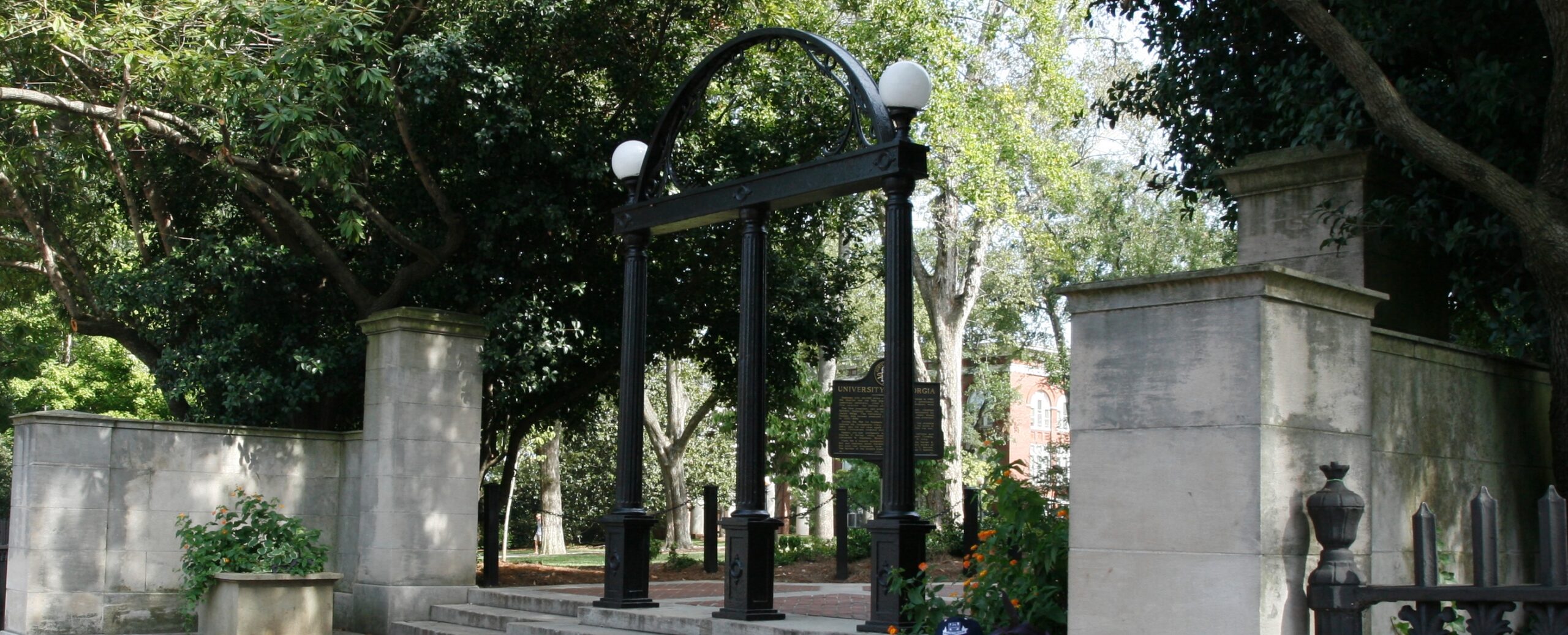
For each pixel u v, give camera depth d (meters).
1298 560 5.26
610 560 10.36
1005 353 35.25
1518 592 4.80
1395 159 8.18
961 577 13.22
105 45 12.28
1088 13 11.11
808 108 14.63
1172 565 5.36
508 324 13.24
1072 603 5.70
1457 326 10.65
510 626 10.36
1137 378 5.61
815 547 18.55
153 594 12.05
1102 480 5.68
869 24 18.47
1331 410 5.59
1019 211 26.70
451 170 13.91
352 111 13.27
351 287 14.03
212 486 12.48
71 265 15.66
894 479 8.31
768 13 15.05
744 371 9.55
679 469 27.28
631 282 10.69
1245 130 9.44
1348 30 8.25
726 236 14.78
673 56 14.67
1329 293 5.62
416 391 12.42
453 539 12.47
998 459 8.36
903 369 8.42
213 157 13.61
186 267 14.07
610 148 14.02
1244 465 5.18
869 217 17.11
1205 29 9.77
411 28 13.73
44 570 11.52
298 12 11.51
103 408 24.52
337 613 12.55
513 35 13.12
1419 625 5.13
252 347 13.93
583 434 17.62
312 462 13.05
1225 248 24.09
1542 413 7.82
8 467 27.53
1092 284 5.78
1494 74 7.49
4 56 13.12
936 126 22.02
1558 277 6.67
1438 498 6.59
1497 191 6.73
